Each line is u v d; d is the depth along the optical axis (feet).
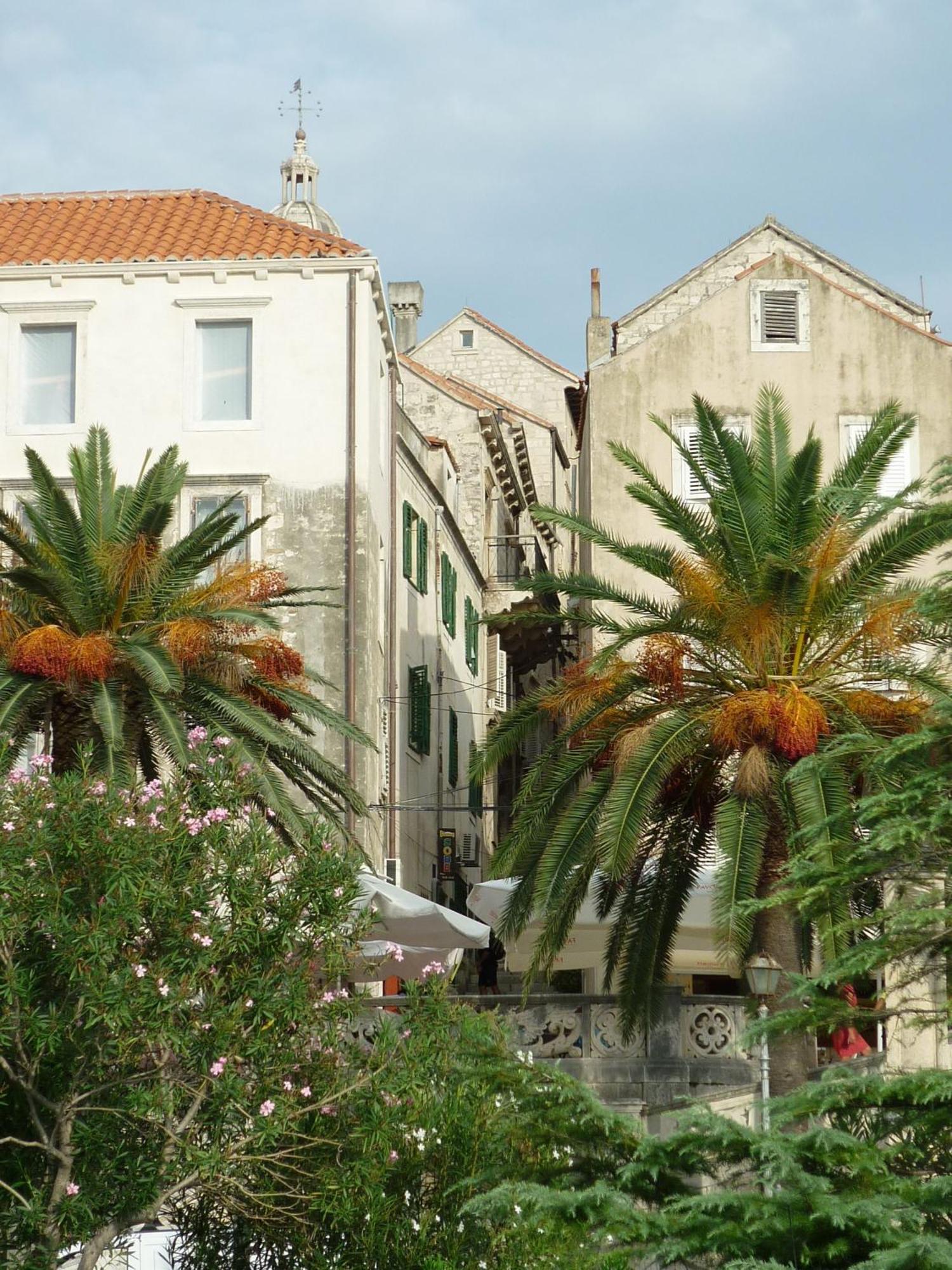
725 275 129.59
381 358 115.14
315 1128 50.62
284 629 101.65
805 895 44.19
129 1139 49.19
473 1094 51.62
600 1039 69.51
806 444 66.33
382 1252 50.11
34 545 73.26
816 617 67.87
